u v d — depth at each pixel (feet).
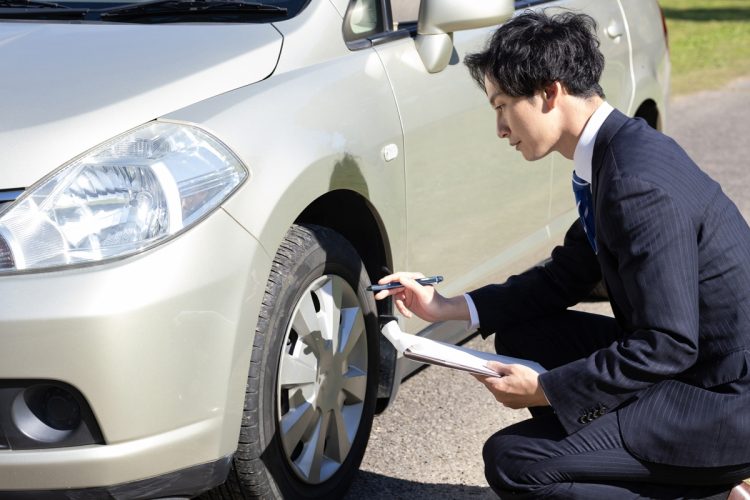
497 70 7.65
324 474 9.55
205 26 9.70
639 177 7.19
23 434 7.50
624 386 7.34
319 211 9.91
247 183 8.16
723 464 7.43
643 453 7.53
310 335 9.09
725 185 21.45
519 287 9.20
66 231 7.50
